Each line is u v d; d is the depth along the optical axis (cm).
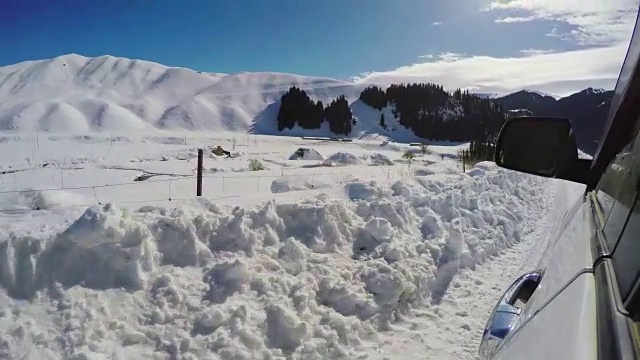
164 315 459
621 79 214
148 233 512
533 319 163
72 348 405
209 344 438
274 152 4378
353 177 1528
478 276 712
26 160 2861
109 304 454
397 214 760
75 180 1504
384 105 14475
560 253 214
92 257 476
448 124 13112
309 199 755
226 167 2197
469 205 982
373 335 508
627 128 207
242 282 514
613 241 147
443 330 527
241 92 16312
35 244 454
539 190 1641
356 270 600
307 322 492
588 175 253
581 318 123
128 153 3509
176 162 2538
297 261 584
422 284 614
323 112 13662
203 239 565
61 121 11125
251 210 633
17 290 434
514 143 247
